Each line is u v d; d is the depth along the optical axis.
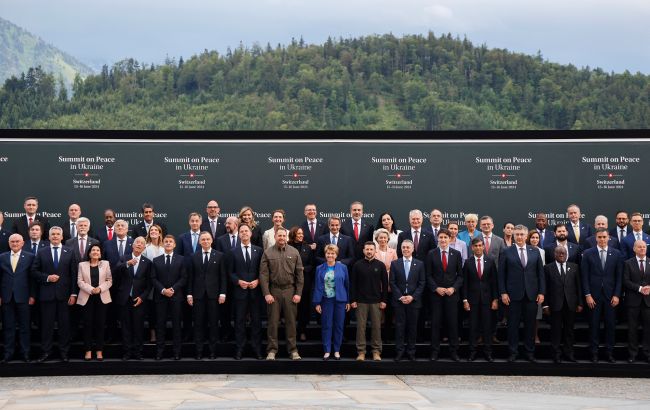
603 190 18.48
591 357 16.22
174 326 16.12
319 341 17.05
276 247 16.25
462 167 18.61
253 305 16.17
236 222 16.98
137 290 16.08
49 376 15.61
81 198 18.44
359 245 17.23
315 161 18.67
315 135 18.67
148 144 18.58
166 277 16.11
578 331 17.25
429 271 16.33
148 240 17.03
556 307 16.00
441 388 14.52
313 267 16.95
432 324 16.17
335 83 103.50
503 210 18.56
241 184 18.66
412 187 18.61
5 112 90.31
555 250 16.27
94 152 18.47
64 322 15.84
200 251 16.38
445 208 18.61
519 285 16.08
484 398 13.58
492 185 18.58
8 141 18.30
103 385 14.70
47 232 17.45
